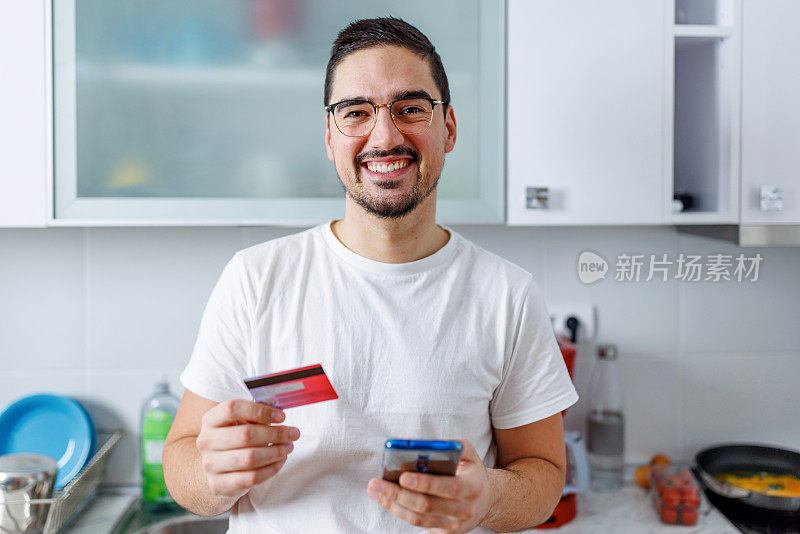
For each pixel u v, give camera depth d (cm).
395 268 100
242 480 84
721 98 138
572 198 134
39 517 125
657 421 171
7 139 125
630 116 134
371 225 98
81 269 158
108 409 160
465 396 97
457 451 77
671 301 171
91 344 159
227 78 128
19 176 125
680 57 153
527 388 103
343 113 96
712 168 142
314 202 130
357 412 95
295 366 96
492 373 100
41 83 125
